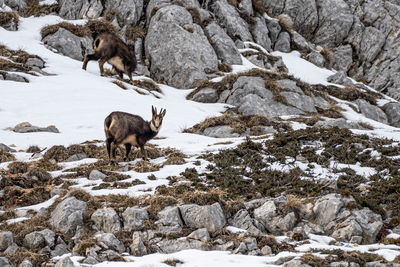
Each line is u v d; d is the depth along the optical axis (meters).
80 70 87.69
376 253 29.08
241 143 52.56
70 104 69.94
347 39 134.25
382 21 135.88
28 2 114.25
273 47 125.94
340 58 132.00
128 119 46.00
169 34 101.62
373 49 131.75
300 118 78.94
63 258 26.06
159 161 49.44
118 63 86.81
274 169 45.69
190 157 50.59
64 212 33.62
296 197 36.78
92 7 109.12
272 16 132.88
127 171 45.34
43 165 47.16
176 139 60.09
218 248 30.30
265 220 33.56
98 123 63.81
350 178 42.72
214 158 48.75
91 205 35.31
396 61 130.75
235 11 119.12
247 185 41.22
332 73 120.38
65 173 44.91
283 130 65.75
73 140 56.41
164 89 93.38
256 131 64.31
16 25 98.75
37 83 77.81
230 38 109.19
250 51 111.75
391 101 109.25
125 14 107.75
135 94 79.81
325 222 33.62
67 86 76.94
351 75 132.00
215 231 31.88
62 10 112.00
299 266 26.38
